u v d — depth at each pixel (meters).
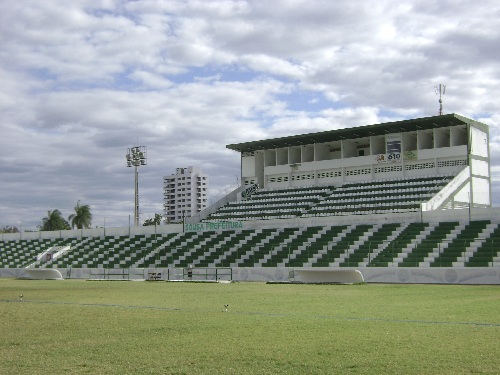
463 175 87.94
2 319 27.17
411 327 22.69
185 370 15.26
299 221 85.75
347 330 22.05
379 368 15.18
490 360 15.99
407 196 88.00
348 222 81.38
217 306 33.06
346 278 58.88
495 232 67.06
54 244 110.50
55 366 15.92
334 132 98.38
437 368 15.09
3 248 115.56
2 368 15.71
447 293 42.62
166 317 27.41
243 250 84.25
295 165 106.50
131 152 119.50
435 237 70.31
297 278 66.19
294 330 22.20
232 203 107.06
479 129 93.44
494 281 55.25
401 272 60.62
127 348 18.61
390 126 93.75
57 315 28.81
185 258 87.56
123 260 93.75
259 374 14.73
